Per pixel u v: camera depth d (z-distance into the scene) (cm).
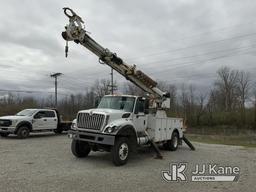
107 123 1023
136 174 879
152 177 848
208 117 4638
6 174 814
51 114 2066
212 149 1616
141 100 1202
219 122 4591
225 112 4825
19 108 4644
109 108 1171
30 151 1258
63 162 1026
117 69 1311
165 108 1434
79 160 1077
